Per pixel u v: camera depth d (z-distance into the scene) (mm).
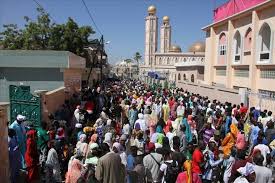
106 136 10445
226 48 35062
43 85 19953
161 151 8531
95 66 44656
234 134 11086
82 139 9945
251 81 28125
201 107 17906
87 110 17469
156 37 122438
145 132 11859
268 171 7160
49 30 37156
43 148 10414
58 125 11414
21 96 14867
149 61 122500
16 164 9938
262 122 14070
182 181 7090
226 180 8938
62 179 10414
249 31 29797
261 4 25922
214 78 38781
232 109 16812
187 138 11984
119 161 7594
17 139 10328
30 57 19672
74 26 38125
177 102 18188
